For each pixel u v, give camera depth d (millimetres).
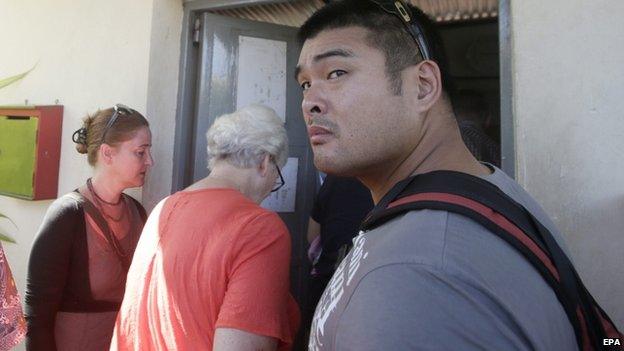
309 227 2084
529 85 1252
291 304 1190
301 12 2109
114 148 1602
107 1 2076
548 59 1230
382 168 699
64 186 2172
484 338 467
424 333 466
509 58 1319
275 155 1281
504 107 1318
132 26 1990
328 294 635
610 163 1161
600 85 1174
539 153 1235
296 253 2168
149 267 1108
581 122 1192
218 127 1259
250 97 2064
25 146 2146
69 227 1483
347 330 521
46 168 2139
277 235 1069
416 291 483
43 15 2305
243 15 2152
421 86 682
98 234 1542
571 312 552
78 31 2168
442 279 483
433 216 542
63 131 2193
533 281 521
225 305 984
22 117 2184
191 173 2029
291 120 2141
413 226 541
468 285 482
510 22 1315
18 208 2361
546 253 562
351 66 660
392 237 548
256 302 979
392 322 477
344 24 682
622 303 1151
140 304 1094
